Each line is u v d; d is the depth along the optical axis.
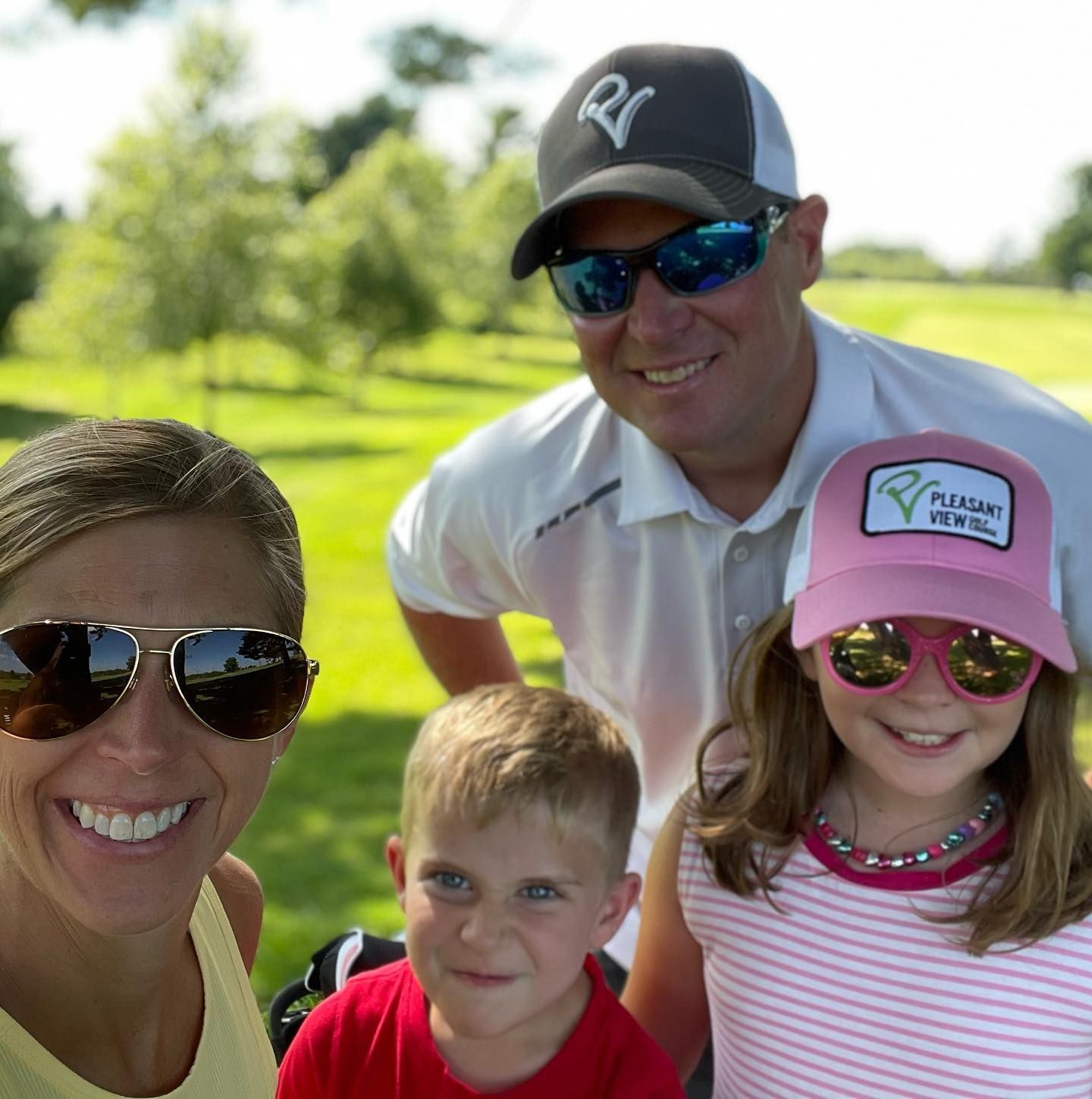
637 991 1.04
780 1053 0.93
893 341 1.09
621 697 1.15
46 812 0.61
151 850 0.61
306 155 10.98
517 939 0.85
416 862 0.88
